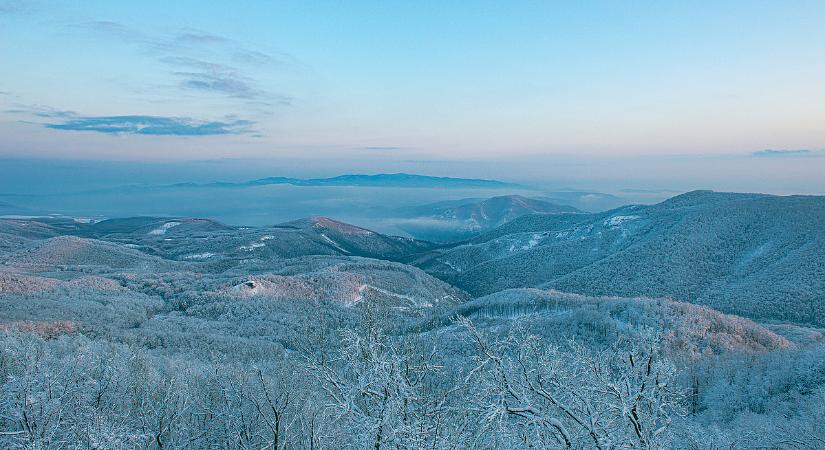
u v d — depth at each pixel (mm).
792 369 45438
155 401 26438
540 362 12859
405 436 12539
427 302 127000
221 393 26484
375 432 13031
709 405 45281
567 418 12750
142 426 23266
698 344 67562
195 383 31703
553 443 11977
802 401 39406
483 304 106188
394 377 13570
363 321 18531
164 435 25891
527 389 12617
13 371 23344
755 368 48688
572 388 12328
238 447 23375
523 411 11688
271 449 22141
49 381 19094
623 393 11727
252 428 23875
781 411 38938
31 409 18438
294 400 23719
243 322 99062
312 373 15547
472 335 13750
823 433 23250
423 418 13586
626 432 12211
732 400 44125
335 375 14945
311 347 22391
